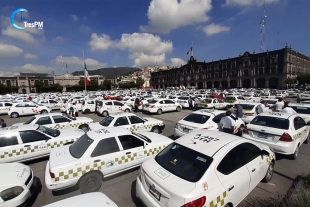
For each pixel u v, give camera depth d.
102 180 4.76
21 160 5.99
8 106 19.17
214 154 3.40
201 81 95.00
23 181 4.07
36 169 6.03
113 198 4.31
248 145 4.08
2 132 5.97
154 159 3.86
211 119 7.82
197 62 97.06
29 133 6.27
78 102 20.31
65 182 4.26
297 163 5.83
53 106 21.56
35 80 112.75
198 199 2.76
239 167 3.58
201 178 3.00
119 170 5.00
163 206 2.98
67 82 125.31
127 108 17.62
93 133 5.30
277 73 66.81
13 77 108.31
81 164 4.44
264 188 4.44
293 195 3.63
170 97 24.86
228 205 3.29
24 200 3.89
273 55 67.81
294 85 62.66
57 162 4.43
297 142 6.02
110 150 4.91
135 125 8.73
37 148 6.24
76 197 2.81
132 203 4.13
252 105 10.52
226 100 19.91
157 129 9.48
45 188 4.90
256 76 72.56
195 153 3.54
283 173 5.19
